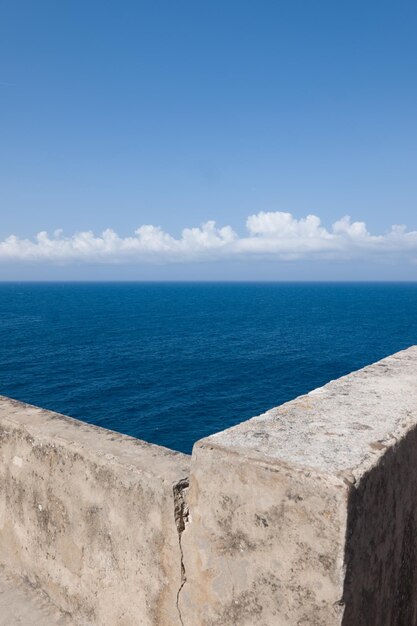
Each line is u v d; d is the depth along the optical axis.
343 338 75.38
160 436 30.77
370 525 1.86
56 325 92.94
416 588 2.51
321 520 1.72
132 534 2.54
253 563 1.94
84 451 2.77
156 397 39.16
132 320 105.12
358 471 1.77
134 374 47.78
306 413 2.37
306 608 1.81
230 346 66.50
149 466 2.53
